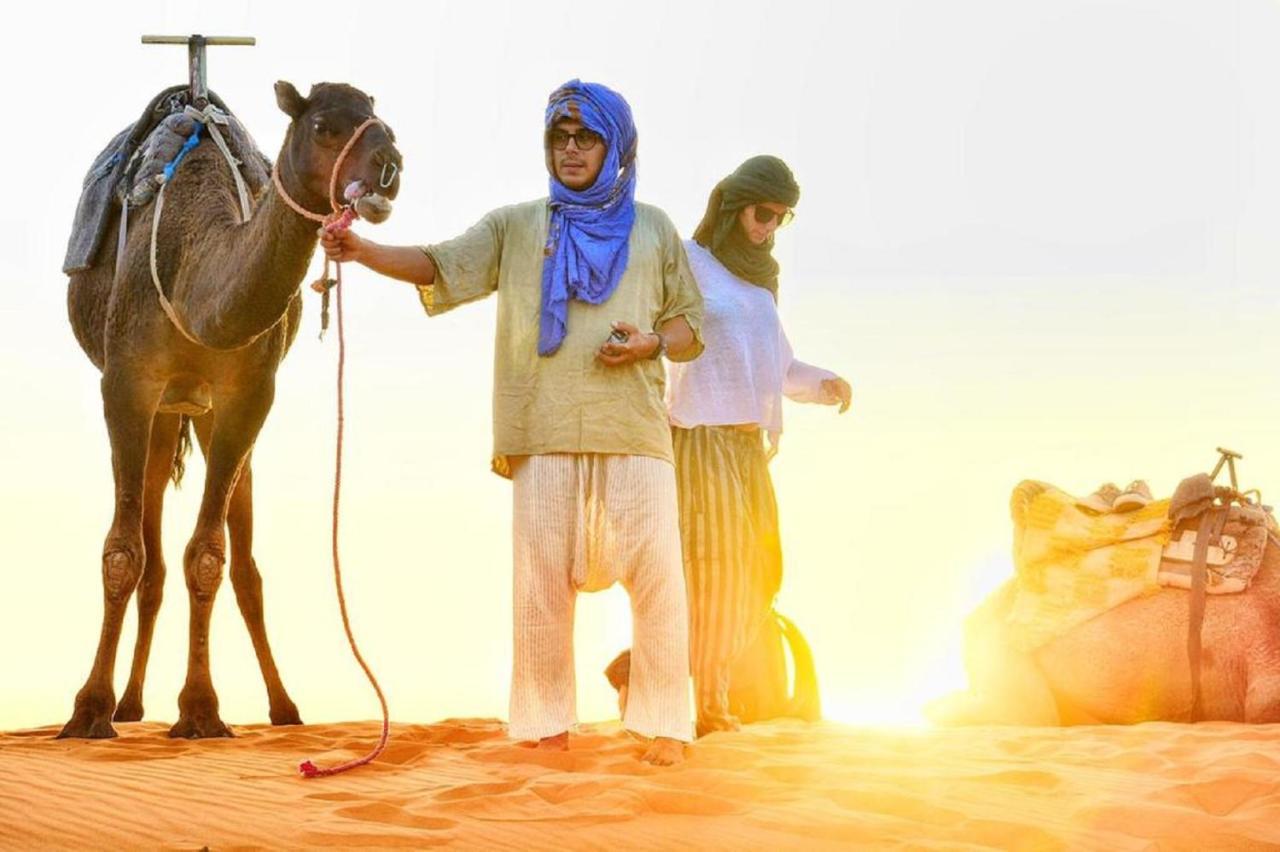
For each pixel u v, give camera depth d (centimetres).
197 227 758
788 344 838
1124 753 650
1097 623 884
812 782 573
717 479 770
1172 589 877
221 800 507
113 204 838
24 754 648
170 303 754
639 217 635
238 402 782
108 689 741
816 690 856
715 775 554
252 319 708
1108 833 492
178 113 816
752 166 799
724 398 780
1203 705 861
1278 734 727
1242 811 520
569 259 612
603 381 608
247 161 820
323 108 665
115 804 492
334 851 440
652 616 609
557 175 629
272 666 864
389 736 751
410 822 480
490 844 454
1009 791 562
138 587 866
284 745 702
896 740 725
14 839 445
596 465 609
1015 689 896
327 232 593
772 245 818
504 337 618
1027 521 927
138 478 771
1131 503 915
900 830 484
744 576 767
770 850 459
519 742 645
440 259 612
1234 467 894
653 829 479
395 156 657
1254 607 856
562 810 501
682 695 609
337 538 602
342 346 604
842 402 848
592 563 611
